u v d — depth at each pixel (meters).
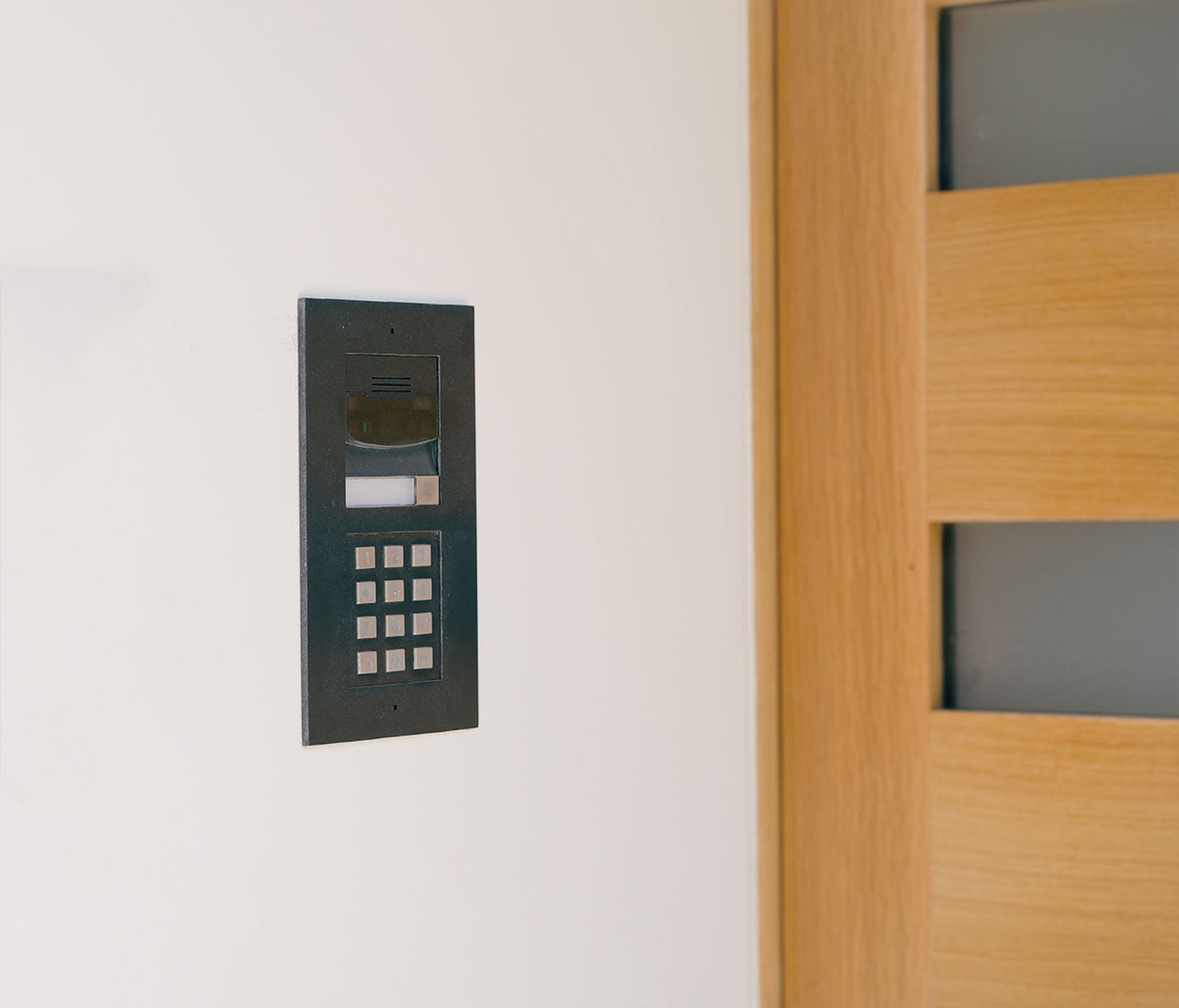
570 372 0.86
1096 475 0.94
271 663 0.71
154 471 0.67
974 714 0.97
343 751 0.74
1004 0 0.98
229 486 0.70
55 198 0.64
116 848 0.66
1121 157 0.96
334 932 0.74
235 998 0.70
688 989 0.94
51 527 0.64
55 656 0.64
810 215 1.01
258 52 0.71
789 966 1.02
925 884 0.98
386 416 0.76
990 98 0.99
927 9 0.98
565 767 0.85
